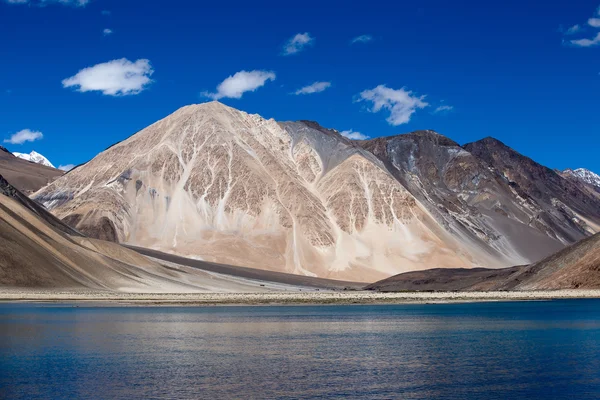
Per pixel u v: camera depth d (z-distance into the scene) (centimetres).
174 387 3756
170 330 6725
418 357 4862
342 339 6019
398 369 4341
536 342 5769
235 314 9344
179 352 5091
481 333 6525
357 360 4716
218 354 4994
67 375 4100
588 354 5016
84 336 6075
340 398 3503
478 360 4712
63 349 5209
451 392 3647
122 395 3562
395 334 6475
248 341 5828
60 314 8600
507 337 6169
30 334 6191
